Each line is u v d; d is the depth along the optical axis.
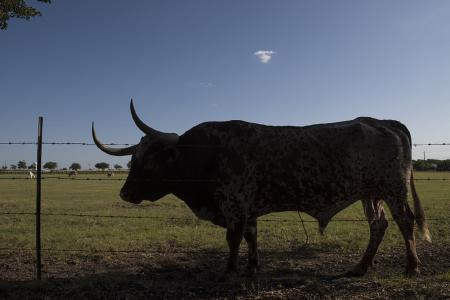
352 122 7.30
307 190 6.91
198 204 7.40
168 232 11.43
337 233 11.20
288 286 6.14
